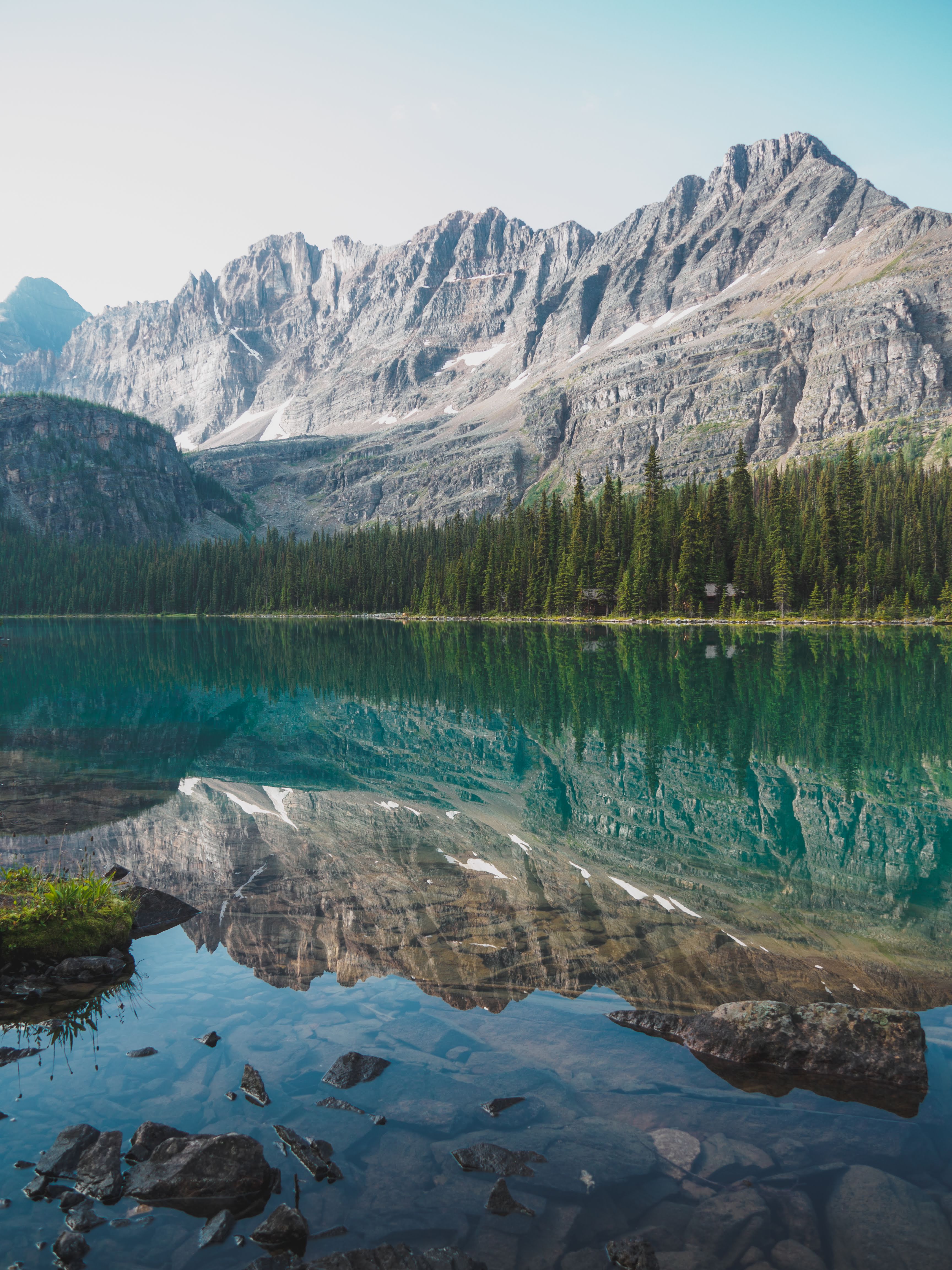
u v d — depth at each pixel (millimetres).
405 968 9180
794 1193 5449
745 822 15961
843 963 9219
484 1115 6371
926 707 32781
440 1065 7121
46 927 9984
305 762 22688
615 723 29469
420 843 14555
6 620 196375
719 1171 5684
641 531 124438
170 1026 8008
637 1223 5188
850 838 14805
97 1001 8641
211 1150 5750
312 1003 8367
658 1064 7113
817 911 10969
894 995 8414
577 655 63094
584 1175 5656
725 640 80625
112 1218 5367
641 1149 5926
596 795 18438
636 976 8875
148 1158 5875
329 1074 6941
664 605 123125
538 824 15836
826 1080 6867
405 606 184625
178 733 28531
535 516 162625
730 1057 7184
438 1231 5168
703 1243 4984
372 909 11125
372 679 47562
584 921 10555
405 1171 5742
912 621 107375
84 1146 6023
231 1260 4949
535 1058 7211
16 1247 5078
